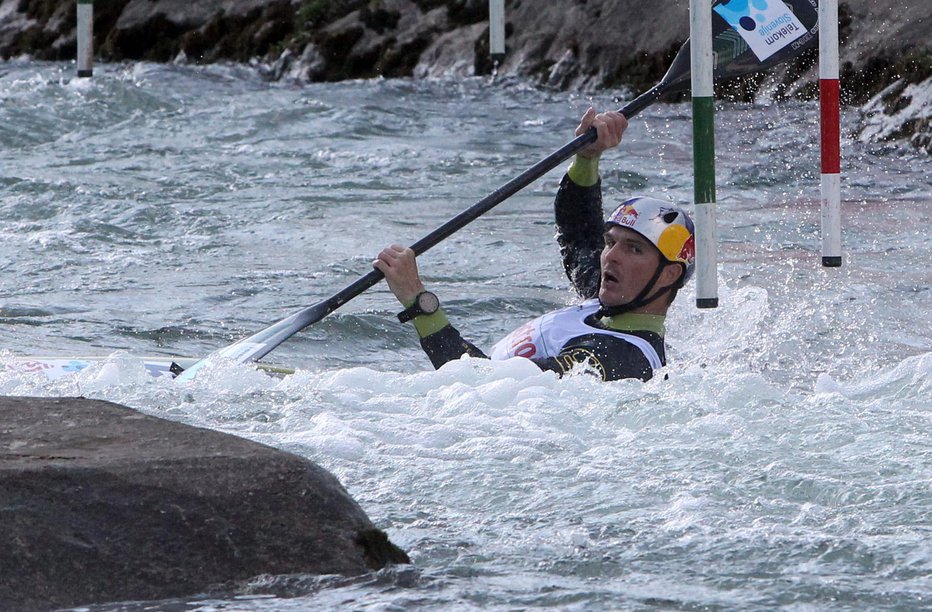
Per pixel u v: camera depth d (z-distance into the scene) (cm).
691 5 1686
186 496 899
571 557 945
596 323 1695
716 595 869
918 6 4791
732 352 2036
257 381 1486
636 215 1688
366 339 2172
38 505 878
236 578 882
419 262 2772
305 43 6116
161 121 4778
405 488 1112
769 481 1120
